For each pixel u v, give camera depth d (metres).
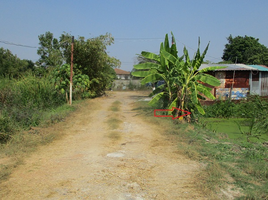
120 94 34.59
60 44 23.80
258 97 14.56
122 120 12.27
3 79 14.04
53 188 4.62
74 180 4.99
